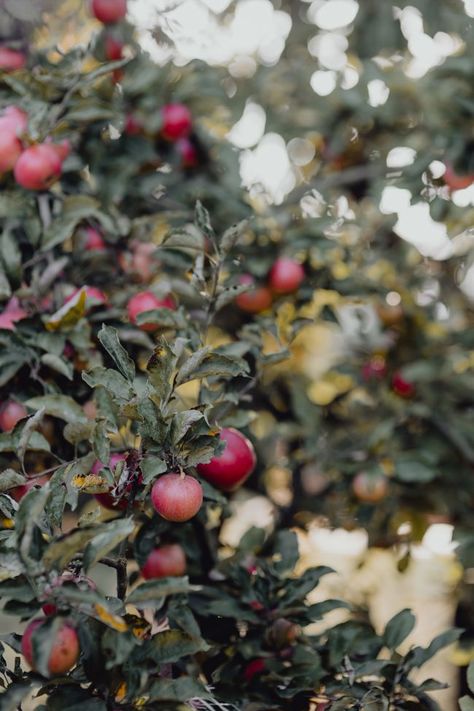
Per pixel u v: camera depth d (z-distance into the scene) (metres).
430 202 2.69
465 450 2.86
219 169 2.84
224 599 2.36
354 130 2.96
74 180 2.61
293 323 2.54
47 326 2.33
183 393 2.82
